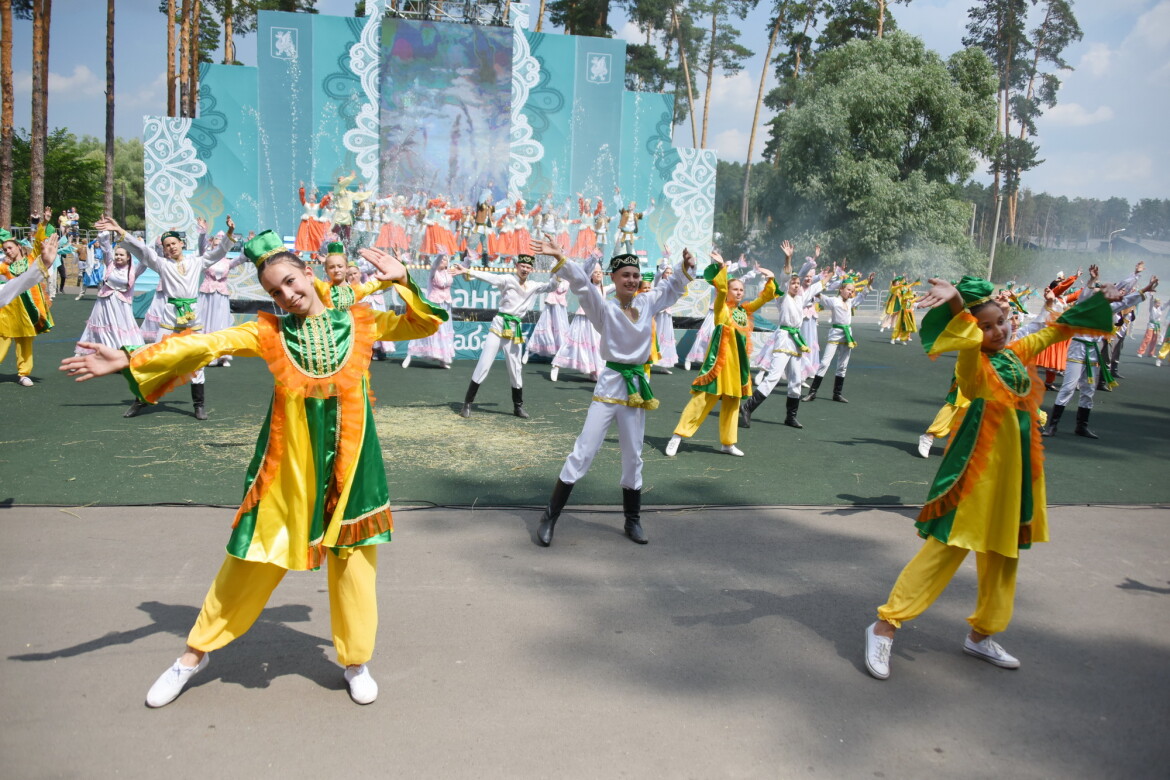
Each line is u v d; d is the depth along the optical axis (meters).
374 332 3.27
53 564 4.40
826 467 7.35
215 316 11.96
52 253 4.48
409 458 7.04
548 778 2.79
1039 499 3.69
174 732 2.97
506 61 14.30
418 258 14.15
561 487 5.03
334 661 3.54
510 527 5.36
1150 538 5.62
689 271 5.07
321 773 2.77
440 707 3.20
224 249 8.67
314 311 3.12
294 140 13.96
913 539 5.43
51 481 5.88
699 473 6.97
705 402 7.51
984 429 3.56
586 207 14.80
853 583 4.64
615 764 2.88
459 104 14.29
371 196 14.08
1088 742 3.15
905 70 29.86
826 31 38.78
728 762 2.93
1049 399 12.60
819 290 9.53
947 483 3.58
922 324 3.59
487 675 3.46
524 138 14.54
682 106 36.69
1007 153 40.38
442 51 14.12
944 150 30.28
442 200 14.12
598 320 5.00
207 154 13.79
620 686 3.41
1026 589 4.66
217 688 3.28
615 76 14.60
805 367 11.29
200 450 6.90
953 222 30.00
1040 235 81.19
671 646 3.79
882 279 32.00
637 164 14.91
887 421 9.91
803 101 32.47
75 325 15.74
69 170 42.72
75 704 3.11
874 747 3.06
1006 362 3.69
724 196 55.12
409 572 4.55
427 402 9.78
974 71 31.94
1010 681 3.61
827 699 3.38
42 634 3.64
